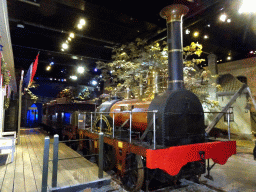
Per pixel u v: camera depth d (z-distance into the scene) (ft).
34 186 13.48
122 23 36.88
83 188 14.03
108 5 29.99
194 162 15.78
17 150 25.11
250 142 40.14
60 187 13.25
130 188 16.05
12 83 40.88
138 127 18.80
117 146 17.57
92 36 43.39
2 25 16.24
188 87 31.76
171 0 28.32
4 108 32.78
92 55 55.77
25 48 50.67
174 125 15.05
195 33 38.34
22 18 35.19
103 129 21.88
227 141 16.38
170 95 15.34
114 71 37.70
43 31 42.45
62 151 24.26
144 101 20.06
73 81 88.94
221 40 48.96
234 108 45.29
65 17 35.17
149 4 30.53
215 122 22.90
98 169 16.80
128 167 16.29
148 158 12.76
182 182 17.43
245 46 53.83
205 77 34.53
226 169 21.91
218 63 64.75
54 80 88.63
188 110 15.94
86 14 33.06
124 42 46.19
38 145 28.94
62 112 36.45
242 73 55.26
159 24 35.91
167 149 13.25
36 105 80.94
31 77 30.91
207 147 15.08
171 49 16.93
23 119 76.89
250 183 17.54
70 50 52.47
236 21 40.50
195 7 29.17
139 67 32.99
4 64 21.77
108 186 14.97
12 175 15.60
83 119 27.76
